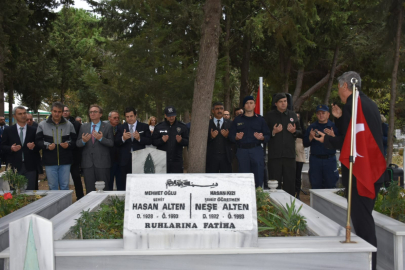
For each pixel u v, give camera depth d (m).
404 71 14.02
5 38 13.35
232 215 3.05
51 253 2.36
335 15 11.62
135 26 13.59
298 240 3.16
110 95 11.25
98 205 4.89
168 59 11.23
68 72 26.03
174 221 3.02
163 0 5.88
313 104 25.48
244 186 3.13
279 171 6.19
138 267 2.92
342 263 2.95
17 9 14.35
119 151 6.94
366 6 11.42
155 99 11.80
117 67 11.08
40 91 23.06
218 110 6.84
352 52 13.62
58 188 6.95
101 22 14.26
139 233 2.97
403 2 10.28
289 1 6.12
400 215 4.19
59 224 3.89
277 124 6.12
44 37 17.53
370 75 14.62
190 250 2.92
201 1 12.34
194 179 3.14
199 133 5.00
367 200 3.37
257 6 12.12
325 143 3.78
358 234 3.45
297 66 14.23
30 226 2.38
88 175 6.59
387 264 3.70
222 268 2.94
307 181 10.11
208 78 4.98
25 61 20.14
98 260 2.92
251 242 2.99
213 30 4.95
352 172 3.33
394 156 18.64
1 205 4.86
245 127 5.93
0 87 14.62
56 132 6.38
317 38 12.75
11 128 6.56
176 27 12.39
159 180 3.13
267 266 2.95
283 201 5.02
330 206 5.22
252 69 16.23
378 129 3.37
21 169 6.55
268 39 13.10
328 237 3.25
